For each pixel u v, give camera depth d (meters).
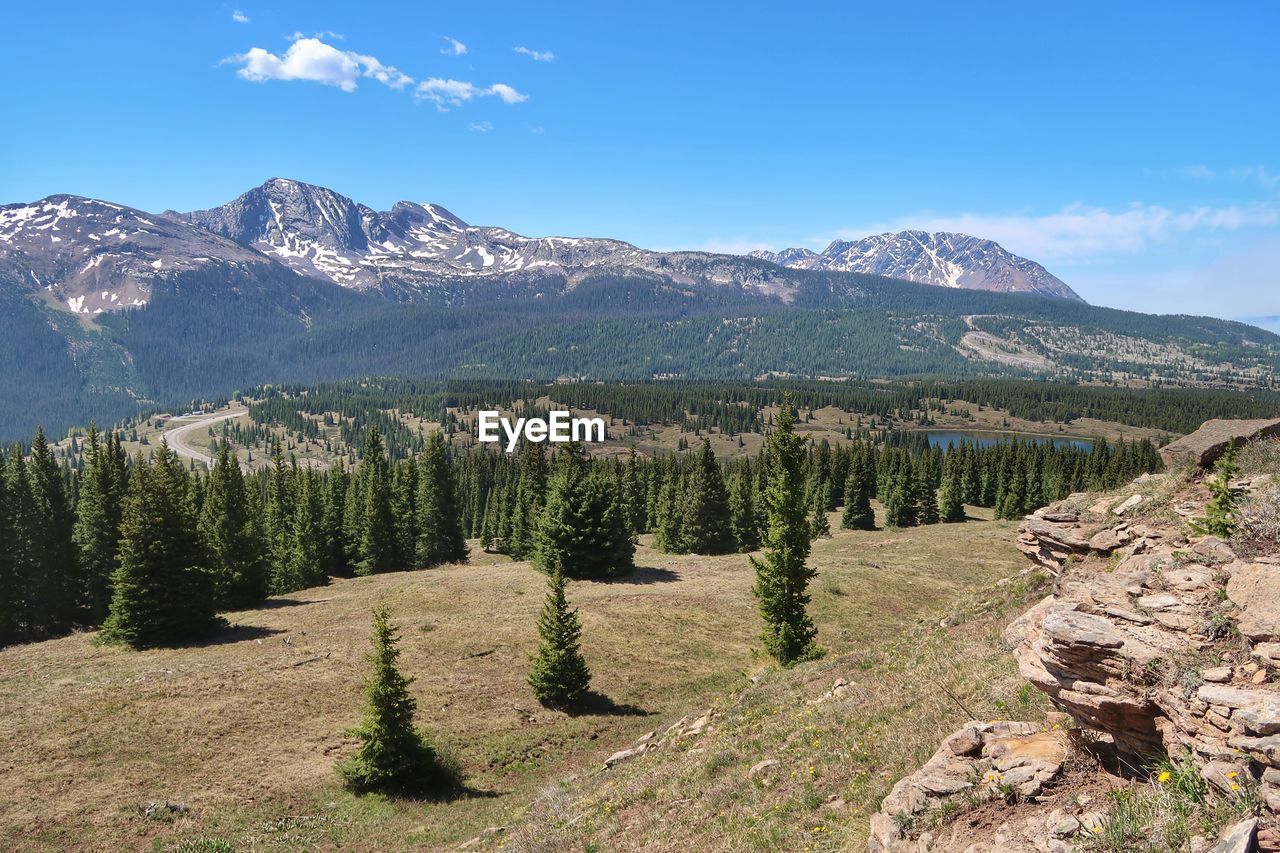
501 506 110.25
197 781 29.91
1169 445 23.06
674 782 19.31
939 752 12.86
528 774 33.28
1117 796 9.58
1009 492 115.12
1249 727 8.41
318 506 91.31
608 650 48.97
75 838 25.47
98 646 49.88
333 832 27.02
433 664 44.47
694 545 88.12
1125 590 12.05
